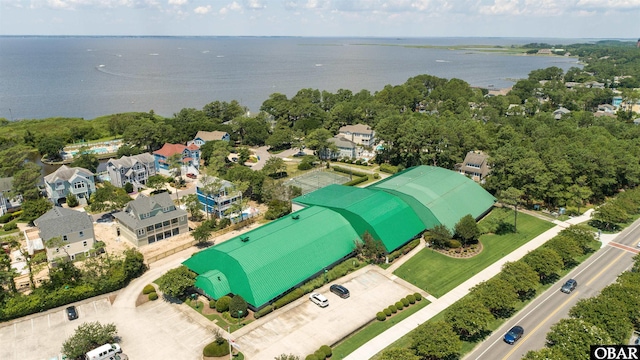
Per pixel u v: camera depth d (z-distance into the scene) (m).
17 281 72.56
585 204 109.62
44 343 58.03
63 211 85.69
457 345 51.34
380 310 65.81
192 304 67.19
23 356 55.44
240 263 67.19
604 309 55.84
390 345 57.66
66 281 68.94
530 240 90.06
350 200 92.81
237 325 61.84
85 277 69.12
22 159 125.38
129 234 88.88
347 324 62.22
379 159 148.75
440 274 76.56
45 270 76.56
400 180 107.12
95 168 132.00
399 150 141.62
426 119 162.25
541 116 172.38
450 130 133.25
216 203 100.69
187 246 86.81
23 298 64.38
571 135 140.88
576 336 50.19
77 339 54.09
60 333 60.19
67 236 79.94
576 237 80.88
